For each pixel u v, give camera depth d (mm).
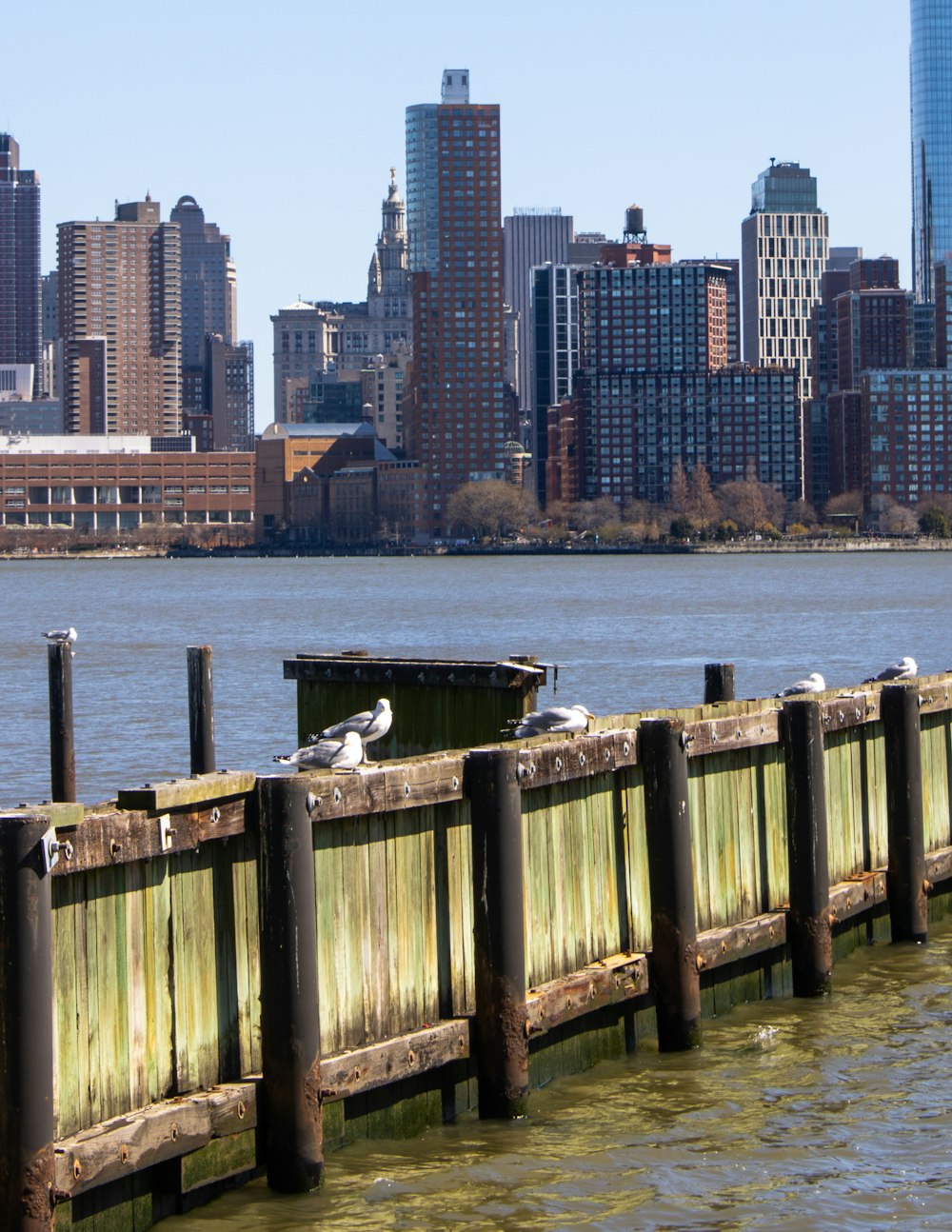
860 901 26844
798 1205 18828
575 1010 21078
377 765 19812
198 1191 17781
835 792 27016
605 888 22266
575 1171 19359
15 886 15141
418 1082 19891
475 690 28156
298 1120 17781
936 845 29750
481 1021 19844
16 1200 15320
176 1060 17438
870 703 27531
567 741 21047
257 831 17672
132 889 16953
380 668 29141
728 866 24484
